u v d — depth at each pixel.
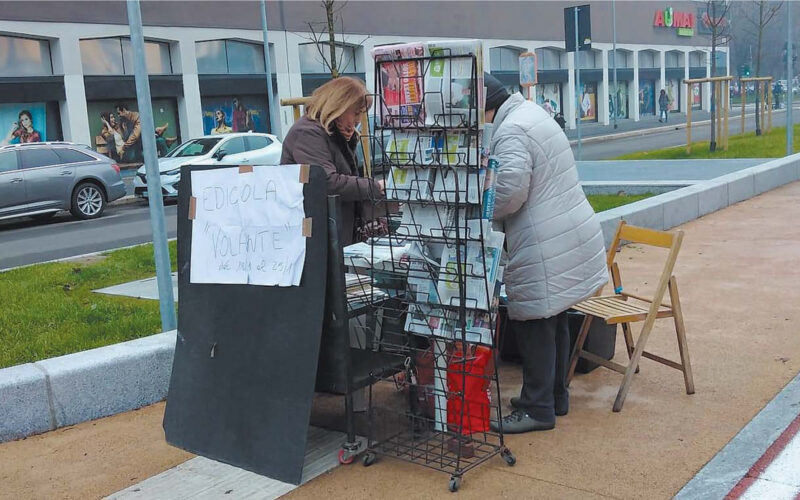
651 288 7.03
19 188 15.20
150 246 11.20
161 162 18.67
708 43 58.12
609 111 48.12
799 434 3.99
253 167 3.97
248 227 3.98
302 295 3.77
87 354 4.84
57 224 15.73
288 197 3.82
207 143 18.94
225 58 28.05
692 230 9.77
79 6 23.73
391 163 3.81
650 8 51.06
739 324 5.89
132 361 4.85
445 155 3.63
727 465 3.71
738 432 4.09
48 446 4.36
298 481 3.64
